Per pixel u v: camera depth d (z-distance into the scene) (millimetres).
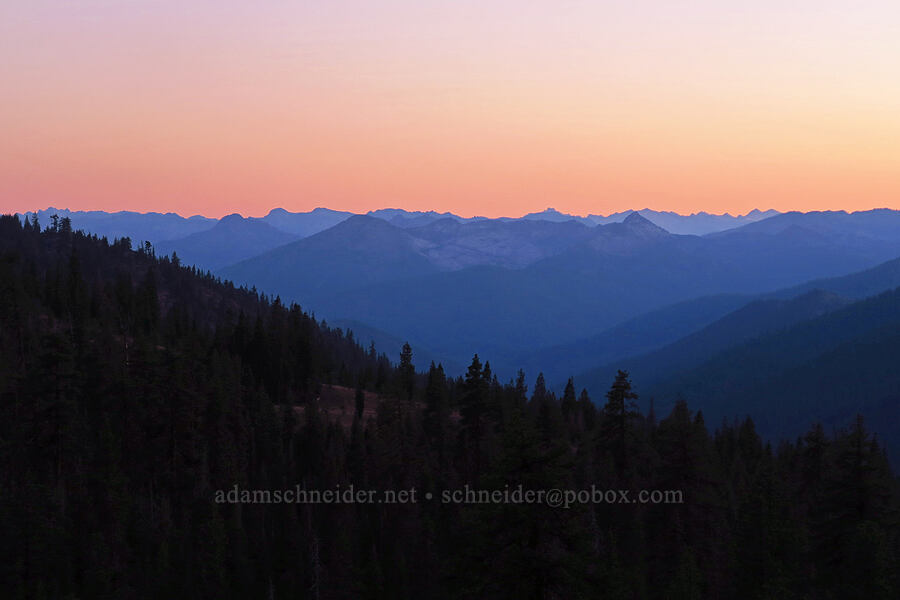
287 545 69688
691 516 51250
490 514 25453
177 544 66438
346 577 64312
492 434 71438
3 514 56969
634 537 57312
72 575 58781
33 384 70750
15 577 54312
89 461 73000
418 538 69188
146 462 77062
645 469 66438
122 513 66562
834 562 41719
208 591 62812
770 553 43375
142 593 60656
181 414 77688
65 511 63719
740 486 75250
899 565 37375
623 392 61594
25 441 69812
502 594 25328
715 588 48156
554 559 25094
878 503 41812
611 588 25703
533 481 26125
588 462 70625
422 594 64250
